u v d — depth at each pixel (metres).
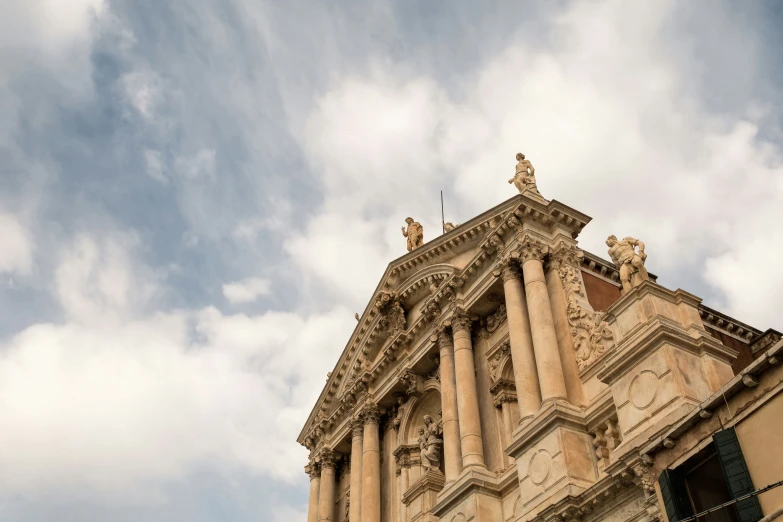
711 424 17.05
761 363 16.09
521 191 32.97
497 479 28.44
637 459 19.88
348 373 40.66
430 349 34.84
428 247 36.50
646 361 22.08
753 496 15.34
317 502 40.12
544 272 30.77
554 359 27.48
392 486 35.72
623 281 24.64
